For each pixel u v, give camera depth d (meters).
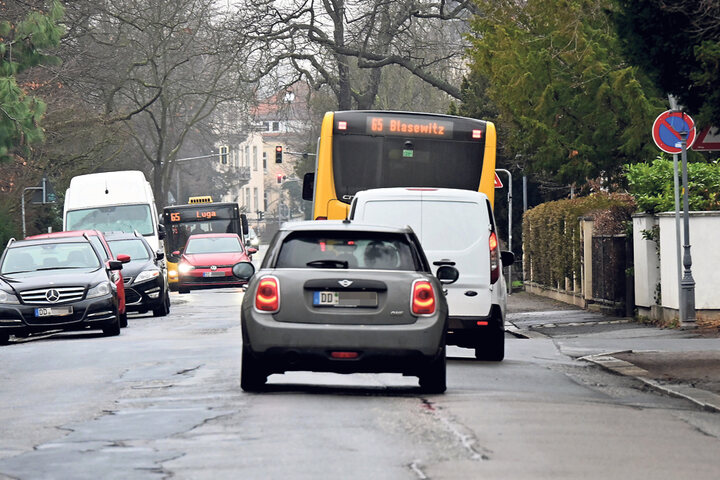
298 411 27.98
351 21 144.62
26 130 81.94
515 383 35.75
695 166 61.03
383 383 35.84
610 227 68.25
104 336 59.28
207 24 154.12
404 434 24.44
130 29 148.38
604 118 71.00
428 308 31.84
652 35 37.06
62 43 122.38
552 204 87.81
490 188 56.53
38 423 27.34
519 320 67.00
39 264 61.75
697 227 56.06
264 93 146.00
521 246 112.44
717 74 35.97
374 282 31.77
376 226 33.28
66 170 137.38
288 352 31.48
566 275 79.62
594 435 24.92
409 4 142.12
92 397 32.31
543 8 72.69
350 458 21.62
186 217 139.12
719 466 21.61
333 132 56.62
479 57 75.25
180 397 31.55
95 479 20.11
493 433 24.72
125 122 159.38
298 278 31.83
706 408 30.38
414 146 56.59
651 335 53.66
